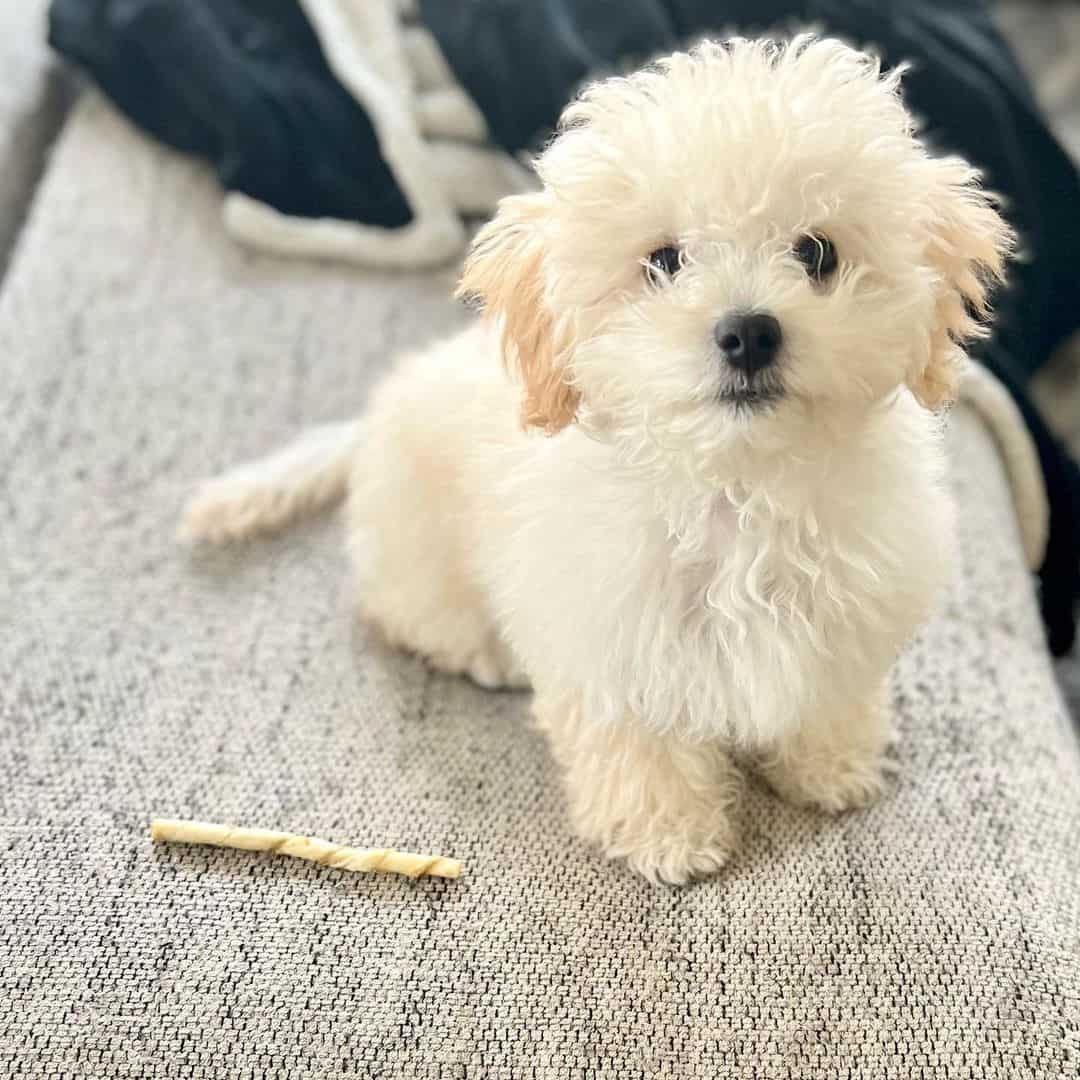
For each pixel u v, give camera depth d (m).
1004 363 0.72
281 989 0.44
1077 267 0.84
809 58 0.41
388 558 0.56
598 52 0.80
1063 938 0.45
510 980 0.44
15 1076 0.43
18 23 0.92
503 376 0.50
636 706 0.46
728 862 0.48
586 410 0.43
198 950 0.45
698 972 0.44
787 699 0.45
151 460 0.66
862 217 0.39
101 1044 0.43
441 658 0.57
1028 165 0.84
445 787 0.51
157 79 0.81
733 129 0.38
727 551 0.44
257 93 0.78
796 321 0.38
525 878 0.48
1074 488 0.74
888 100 0.41
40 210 0.78
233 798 0.51
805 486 0.42
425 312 0.75
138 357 0.71
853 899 0.46
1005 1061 0.42
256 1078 0.42
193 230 0.79
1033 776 0.50
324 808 0.50
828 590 0.44
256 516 0.62
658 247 0.40
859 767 0.50
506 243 0.45
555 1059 0.42
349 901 0.47
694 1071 0.42
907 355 0.40
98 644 0.57
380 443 0.56
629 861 0.48
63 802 0.50
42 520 0.62
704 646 0.45
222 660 0.57
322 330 0.73
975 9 0.90
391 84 0.81
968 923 0.45
